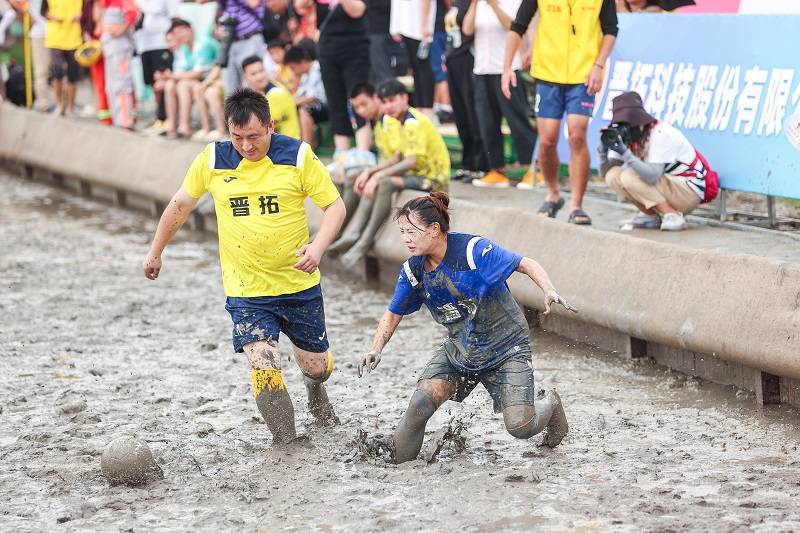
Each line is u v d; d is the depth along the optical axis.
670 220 21.00
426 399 13.55
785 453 13.66
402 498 12.52
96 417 15.84
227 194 14.02
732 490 12.41
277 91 27.72
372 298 23.84
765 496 12.21
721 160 21.48
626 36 23.98
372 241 24.55
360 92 24.39
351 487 12.92
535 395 16.42
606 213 23.62
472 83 27.64
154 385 17.64
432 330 20.94
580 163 21.73
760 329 15.30
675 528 11.33
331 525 11.82
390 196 24.20
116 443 13.29
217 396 16.97
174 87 36.47
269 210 13.93
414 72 29.62
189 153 33.53
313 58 32.00
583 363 18.25
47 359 19.41
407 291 13.60
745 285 15.80
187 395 17.05
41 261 28.30
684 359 17.34
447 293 13.33
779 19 20.42
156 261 14.69
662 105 22.89
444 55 29.17
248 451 14.32
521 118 26.69
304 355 14.86
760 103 20.69
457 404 16.14
